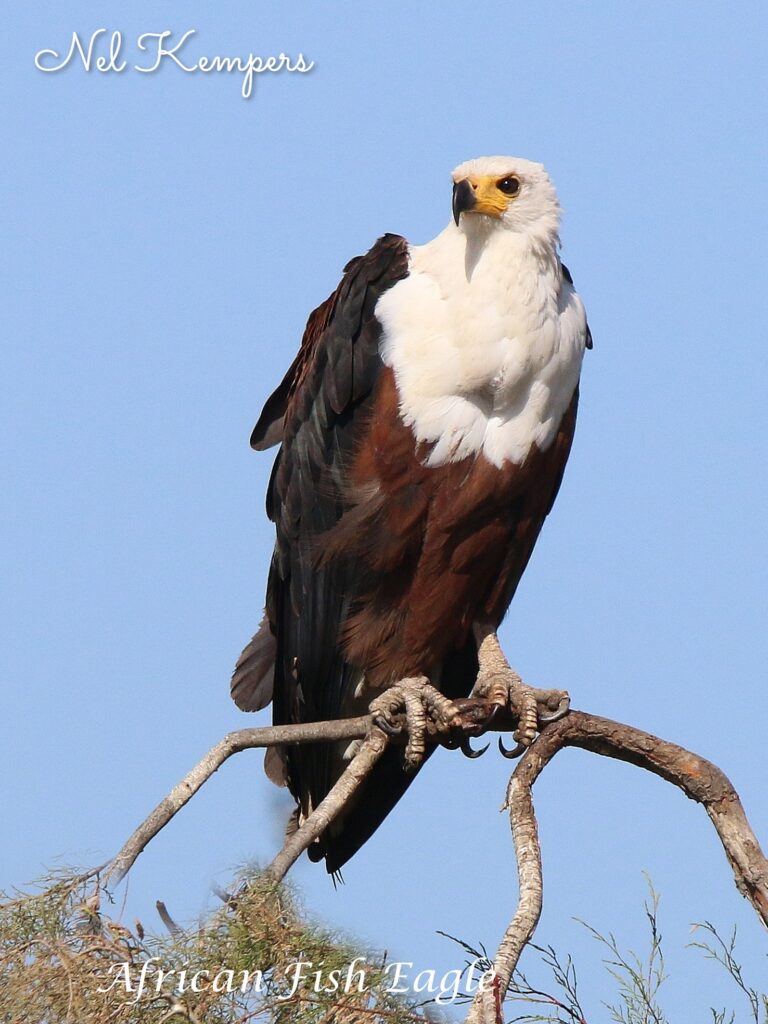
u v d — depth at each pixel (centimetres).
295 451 1152
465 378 1062
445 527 1088
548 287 1075
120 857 796
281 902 740
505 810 854
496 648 1112
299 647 1153
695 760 854
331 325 1129
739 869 833
